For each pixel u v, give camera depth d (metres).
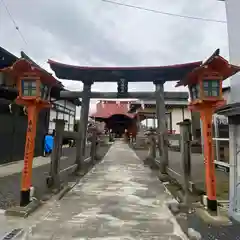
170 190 6.10
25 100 4.55
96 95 9.59
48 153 14.30
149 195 5.79
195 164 11.13
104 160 13.39
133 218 4.16
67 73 9.34
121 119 31.92
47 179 5.86
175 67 8.76
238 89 4.34
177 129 22.56
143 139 21.92
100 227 3.74
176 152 17.91
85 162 9.66
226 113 3.99
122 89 9.40
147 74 9.22
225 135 9.41
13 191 5.82
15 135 11.34
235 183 3.96
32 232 3.52
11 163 10.70
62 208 4.68
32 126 4.67
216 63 4.12
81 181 7.49
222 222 3.84
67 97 9.74
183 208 4.55
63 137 6.78
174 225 3.82
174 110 22.89
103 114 30.12
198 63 8.52
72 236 3.40
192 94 4.86
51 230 3.60
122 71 9.10
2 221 3.92
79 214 4.34
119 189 6.42
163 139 8.70
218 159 9.54
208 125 4.40
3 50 9.89
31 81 4.51
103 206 4.85
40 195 5.34
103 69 8.98
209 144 4.37
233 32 4.57
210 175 4.31
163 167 8.41
